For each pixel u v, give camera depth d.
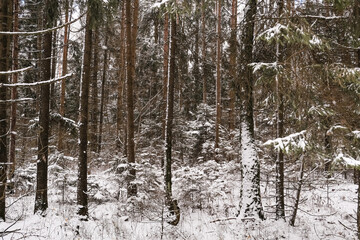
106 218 8.83
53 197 10.81
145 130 17.75
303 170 8.45
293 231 7.87
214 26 17.14
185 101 18.88
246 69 8.00
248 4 8.40
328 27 6.93
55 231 7.37
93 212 9.25
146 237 7.47
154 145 17.06
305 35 5.73
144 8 14.80
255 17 8.20
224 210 9.63
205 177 9.96
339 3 5.77
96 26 9.02
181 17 10.38
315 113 6.15
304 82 5.86
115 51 18.30
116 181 10.30
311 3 6.76
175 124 16.62
